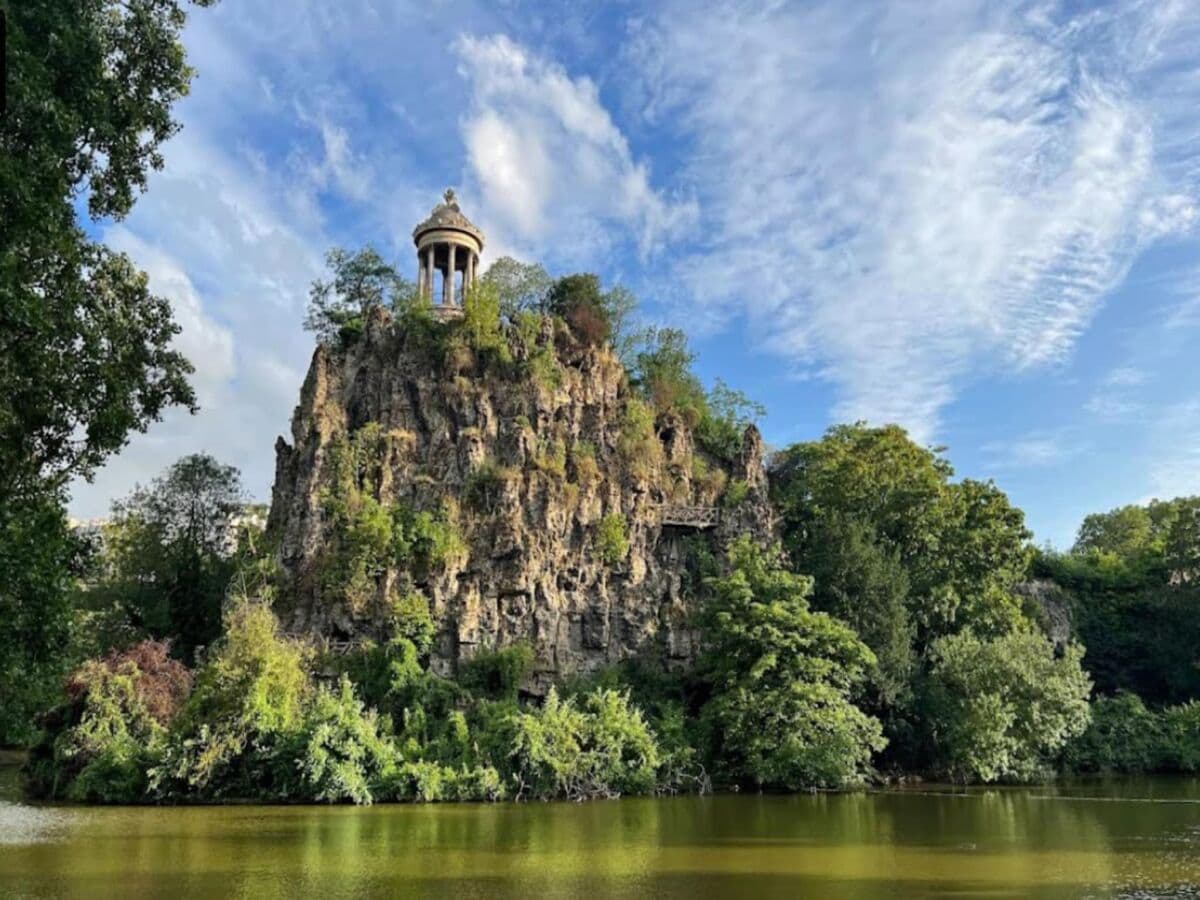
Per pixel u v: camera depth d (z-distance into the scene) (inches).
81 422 1002.7
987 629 2940.5
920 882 1082.7
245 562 2849.4
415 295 3491.6
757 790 2353.6
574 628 2810.0
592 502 2952.8
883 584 2691.9
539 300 3651.6
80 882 1091.3
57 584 869.8
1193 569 3499.0
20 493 964.0
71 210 961.5
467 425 2915.8
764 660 2314.2
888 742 2405.3
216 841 1440.7
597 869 1178.6
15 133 853.2
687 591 3014.3
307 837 1485.0
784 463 3767.2
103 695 2226.9
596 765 2203.5
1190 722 2938.0
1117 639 3572.8
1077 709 2549.2
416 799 2087.8
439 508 2778.1
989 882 1080.8
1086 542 4884.4
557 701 2351.1
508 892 1027.9
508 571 2736.2
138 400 1135.0
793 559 3179.1
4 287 768.3
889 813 1807.3
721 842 1416.1
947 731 2519.7
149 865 1214.3
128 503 3577.8
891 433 3366.1
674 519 3102.9
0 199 800.3
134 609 3230.8
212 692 2126.0
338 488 2780.5
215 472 3705.7
